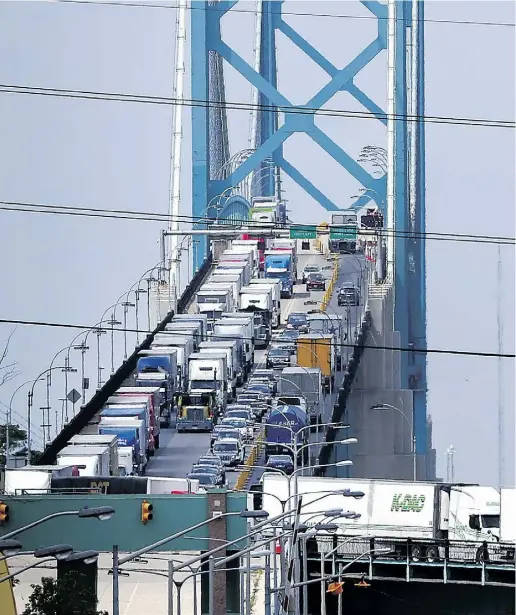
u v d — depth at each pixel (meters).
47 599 163.62
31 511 195.12
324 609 188.38
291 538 188.12
